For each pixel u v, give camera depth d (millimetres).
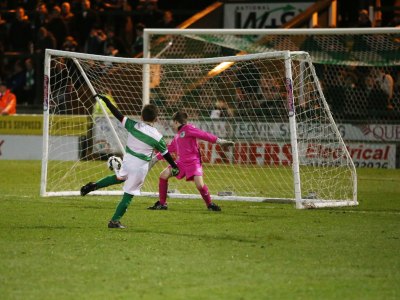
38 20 43469
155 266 13633
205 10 41031
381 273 13367
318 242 16109
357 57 32781
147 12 42438
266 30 29641
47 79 23016
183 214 20000
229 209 21078
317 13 38406
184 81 31641
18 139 37281
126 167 17359
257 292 12000
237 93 30750
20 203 21609
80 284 12359
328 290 12195
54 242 15703
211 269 13469
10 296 11633
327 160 27375
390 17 41000
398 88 34531
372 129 34062
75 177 28688
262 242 16000
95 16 42781
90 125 35531
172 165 17438
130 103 31297
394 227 18188
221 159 31750
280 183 27688
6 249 14945
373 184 27859
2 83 41750
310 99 26547
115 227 17516
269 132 32344
